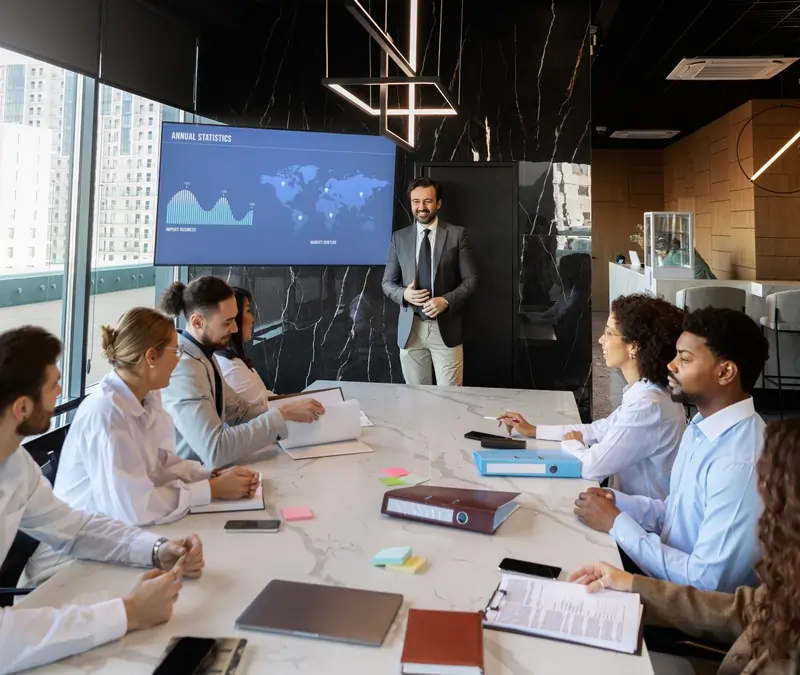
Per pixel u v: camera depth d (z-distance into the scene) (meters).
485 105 4.96
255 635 1.11
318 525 1.61
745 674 1.08
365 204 4.91
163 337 1.78
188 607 1.21
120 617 1.10
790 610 1.02
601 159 13.19
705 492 1.52
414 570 1.35
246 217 4.76
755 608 1.11
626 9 5.34
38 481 1.45
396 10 5.00
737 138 8.88
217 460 2.08
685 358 1.55
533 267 5.00
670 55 6.55
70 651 1.05
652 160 13.02
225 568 1.37
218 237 4.73
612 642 1.09
